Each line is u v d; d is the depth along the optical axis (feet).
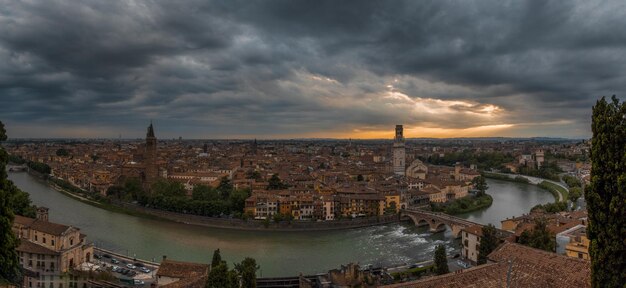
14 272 262.26
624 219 170.71
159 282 381.40
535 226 425.69
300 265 530.68
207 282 288.10
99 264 483.10
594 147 183.11
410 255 578.66
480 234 501.15
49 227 469.98
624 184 168.86
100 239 636.07
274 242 652.07
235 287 287.69
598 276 180.34
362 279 424.05
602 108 181.37
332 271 437.99
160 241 640.17
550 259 219.61
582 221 476.54
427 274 456.86
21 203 599.98
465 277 215.10
